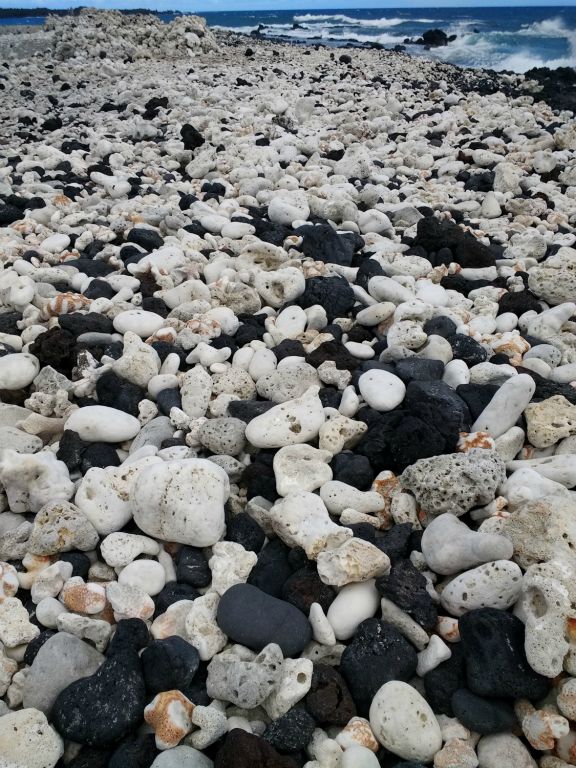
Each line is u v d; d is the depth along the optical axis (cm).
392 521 69
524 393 77
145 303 110
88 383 89
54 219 151
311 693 52
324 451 74
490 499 67
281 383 87
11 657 56
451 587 57
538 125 279
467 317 105
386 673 53
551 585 52
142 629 56
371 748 50
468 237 132
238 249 133
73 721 50
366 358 95
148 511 63
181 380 89
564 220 162
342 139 246
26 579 62
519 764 49
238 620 55
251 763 46
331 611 57
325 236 129
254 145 223
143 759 49
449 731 50
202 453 79
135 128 247
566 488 68
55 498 69
